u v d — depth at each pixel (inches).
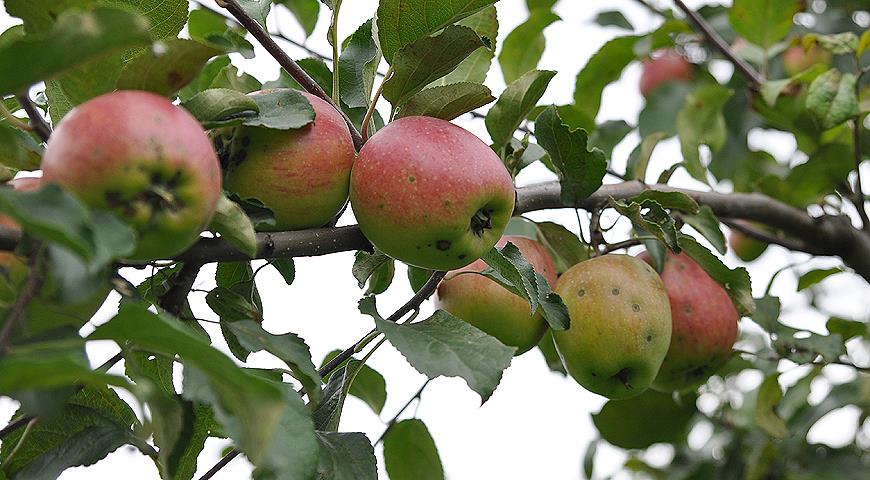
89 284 66.4
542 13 85.4
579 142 76.6
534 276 73.8
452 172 71.8
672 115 95.9
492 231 72.7
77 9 69.3
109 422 72.7
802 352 83.6
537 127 76.8
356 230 73.2
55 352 66.8
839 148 85.8
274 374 74.5
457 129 72.7
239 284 73.8
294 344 71.2
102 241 65.7
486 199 72.1
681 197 77.6
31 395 67.4
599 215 79.1
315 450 69.3
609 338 76.8
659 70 104.3
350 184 72.6
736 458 91.7
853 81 83.1
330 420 74.2
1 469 72.2
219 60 80.3
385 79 73.0
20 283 67.9
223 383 67.0
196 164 68.2
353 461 72.7
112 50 66.9
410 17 72.9
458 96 73.5
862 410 89.3
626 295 77.0
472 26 78.2
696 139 86.2
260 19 74.9
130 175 67.7
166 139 67.9
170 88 69.8
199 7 84.7
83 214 65.7
